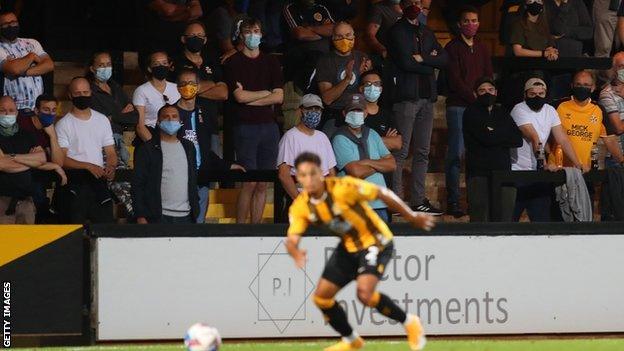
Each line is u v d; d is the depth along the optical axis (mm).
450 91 61844
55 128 51938
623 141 61875
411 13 60250
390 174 56469
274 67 58125
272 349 43406
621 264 48500
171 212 50125
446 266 47219
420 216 34531
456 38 62406
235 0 63594
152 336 45906
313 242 46406
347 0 65812
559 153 56656
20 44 56438
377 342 45188
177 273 45969
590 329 48375
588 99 58812
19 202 49750
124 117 55281
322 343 45344
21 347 45281
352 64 58094
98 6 68188
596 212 65375
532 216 56781
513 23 65438
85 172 51344
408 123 60094
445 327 47219
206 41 62250
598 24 70000
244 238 46219
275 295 46375
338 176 53719
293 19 62750
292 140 52750
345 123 54688
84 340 45562
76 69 65188
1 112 49469
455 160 61750
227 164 55094
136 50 68000
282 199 53469
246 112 57312
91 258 45719
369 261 35156
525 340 46844
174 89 56500
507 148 56219
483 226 47469
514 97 63000
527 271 47844
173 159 50000
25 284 45188
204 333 34812
